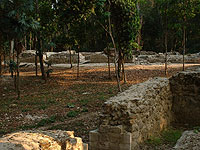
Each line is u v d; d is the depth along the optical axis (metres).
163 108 8.32
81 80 18.75
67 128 8.73
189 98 9.03
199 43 39.25
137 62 26.38
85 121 9.43
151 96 7.11
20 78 21.34
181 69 19.25
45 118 10.34
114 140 5.64
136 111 5.87
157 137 7.10
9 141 3.61
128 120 5.65
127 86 15.16
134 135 5.72
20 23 13.74
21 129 9.05
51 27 19.41
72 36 19.64
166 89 8.81
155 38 44.66
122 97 6.40
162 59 26.53
